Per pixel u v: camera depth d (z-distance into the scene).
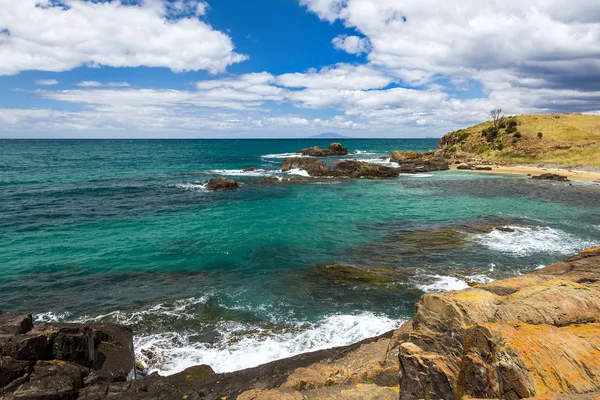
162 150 149.50
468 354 7.12
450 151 102.44
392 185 53.22
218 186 48.69
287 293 17.64
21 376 9.48
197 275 20.03
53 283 18.88
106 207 36.91
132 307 16.36
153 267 21.14
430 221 30.84
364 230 28.25
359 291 17.66
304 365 11.54
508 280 10.57
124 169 73.69
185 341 13.73
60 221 30.97
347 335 13.98
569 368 5.95
